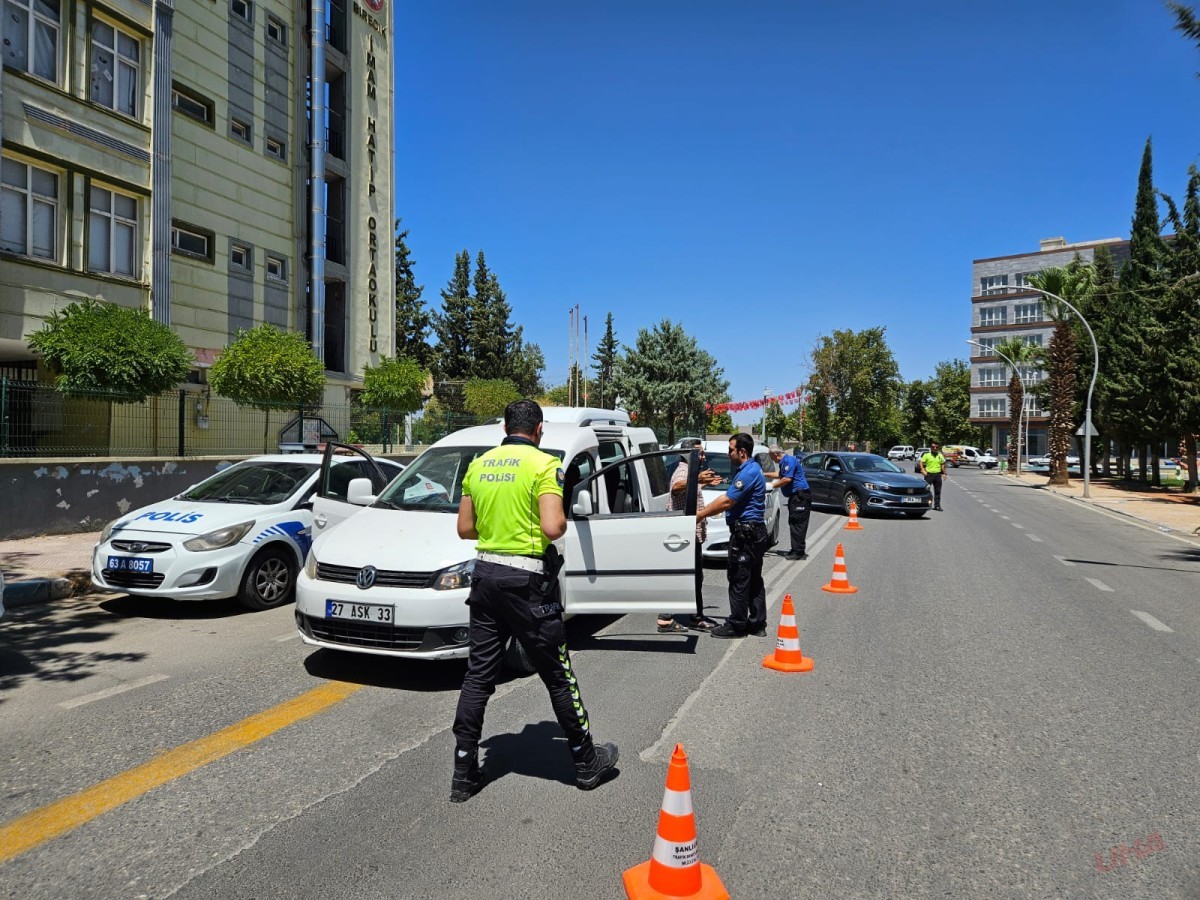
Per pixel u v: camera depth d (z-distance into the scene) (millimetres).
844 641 6883
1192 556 13414
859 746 4449
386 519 5988
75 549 10227
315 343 24422
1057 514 21766
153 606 7820
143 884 2951
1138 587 10008
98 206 16391
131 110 17125
